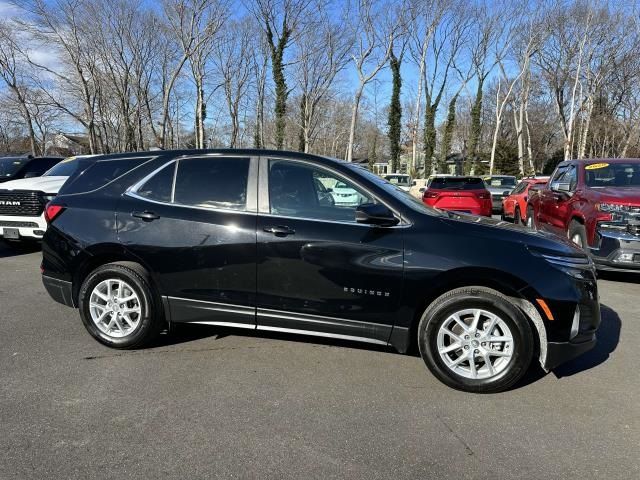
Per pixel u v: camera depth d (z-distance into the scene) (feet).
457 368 11.54
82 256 13.64
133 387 11.43
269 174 12.98
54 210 14.11
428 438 9.52
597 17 120.47
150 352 13.52
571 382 12.07
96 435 9.40
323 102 129.80
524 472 8.52
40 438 9.25
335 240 12.02
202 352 13.58
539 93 163.63
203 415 10.23
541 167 199.82
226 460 8.71
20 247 30.55
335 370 12.55
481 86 147.33
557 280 11.08
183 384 11.63
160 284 13.24
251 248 12.50
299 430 9.73
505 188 67.26
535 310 11.13
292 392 11.33
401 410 10.59
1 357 13.00
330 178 12.62
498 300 11.11
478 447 9.24
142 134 139.64
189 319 13.30
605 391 11.62
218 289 12.85
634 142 114.73
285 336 14.84
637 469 8.62
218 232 12.72
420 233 11.74
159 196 13.48
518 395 11.37
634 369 12.90
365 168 14.29
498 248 11.34
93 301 13.61
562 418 10.34
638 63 117.39
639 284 22.59
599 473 8.50
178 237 12.94
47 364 12.60
